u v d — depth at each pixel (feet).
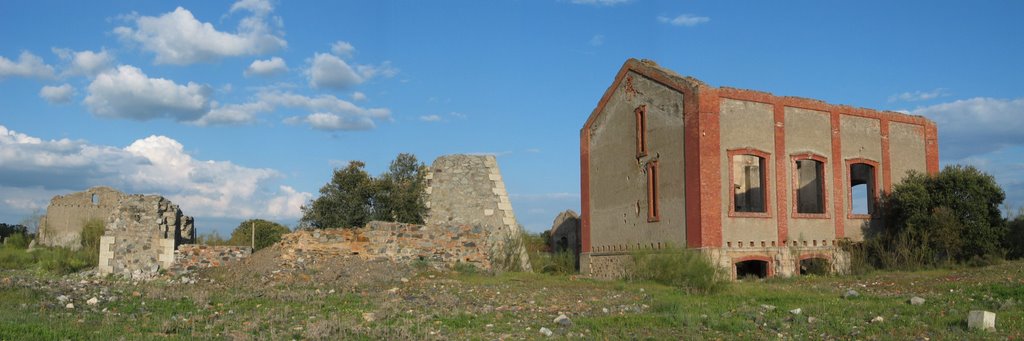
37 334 42.04
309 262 92.94
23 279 73.10
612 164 115.65
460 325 49.52
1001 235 105.29
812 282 89.56
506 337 45.14
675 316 52.65
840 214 107.76
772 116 103.40
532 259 121.49
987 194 105.40
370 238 98.22
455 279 89.40
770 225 100.58
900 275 94.58
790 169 104.01
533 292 74.33
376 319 51.72
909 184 110.42
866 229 110.22
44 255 119.85
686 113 98.53
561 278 100.58
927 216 105.60
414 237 100.07
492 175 119.14
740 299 65.92
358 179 118.62
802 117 106.42
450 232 101.91
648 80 107.76
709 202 94.73
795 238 102.68
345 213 114.83
